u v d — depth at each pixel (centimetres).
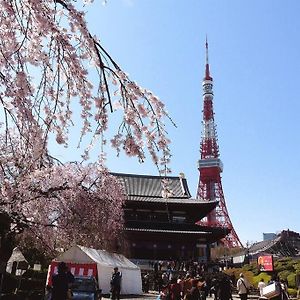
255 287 3916
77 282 1695
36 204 1711
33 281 2273
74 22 598
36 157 657
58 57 618
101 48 611
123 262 3058
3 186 954
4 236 1530
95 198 2222
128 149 692
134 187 5500
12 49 561
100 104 667
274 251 7288
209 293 3362
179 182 5616
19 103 576
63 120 675
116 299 2503
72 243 2616
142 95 658
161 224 4919
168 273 3728
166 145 705
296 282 4038
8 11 549
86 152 761
